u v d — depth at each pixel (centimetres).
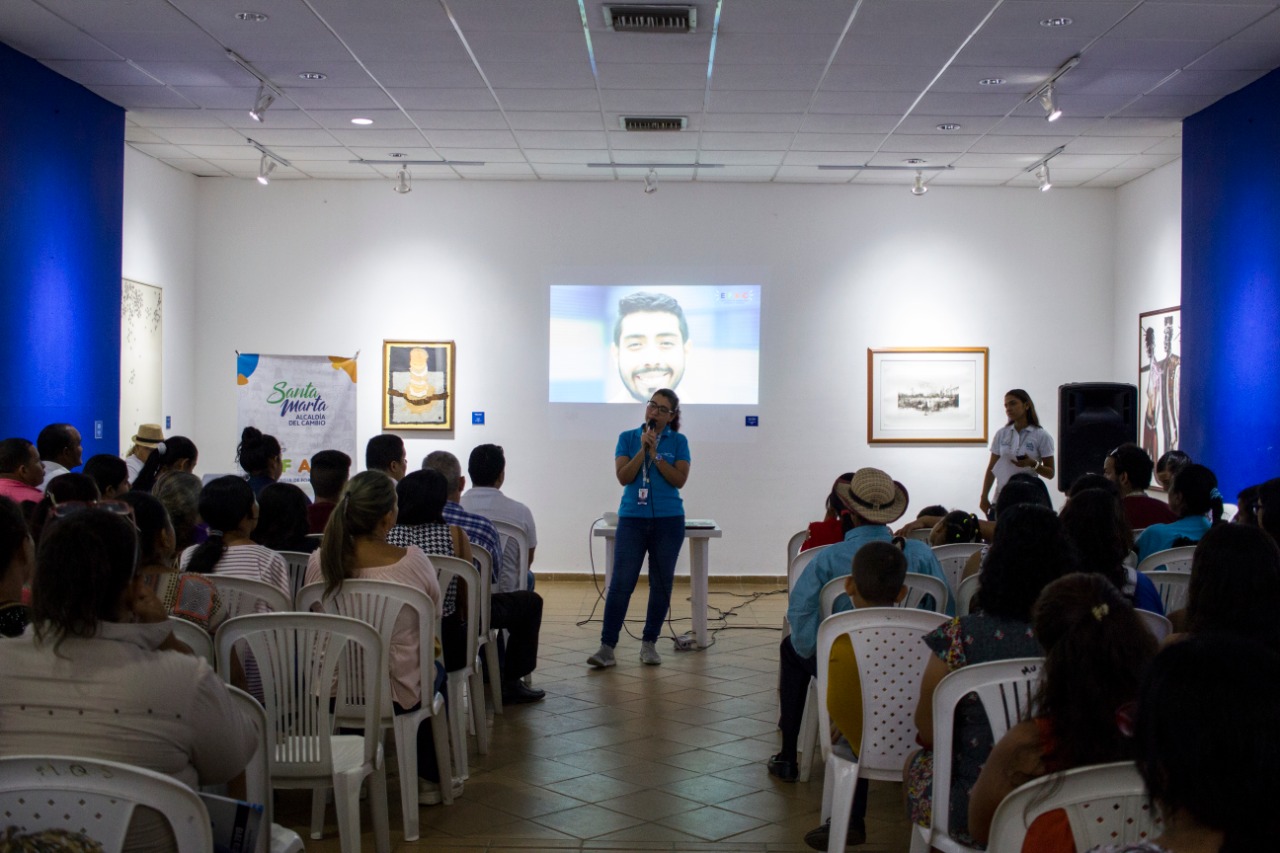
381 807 327
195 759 202
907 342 955
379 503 353
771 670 625
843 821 307
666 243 952
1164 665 117
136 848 174
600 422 955
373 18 551
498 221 955
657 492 632
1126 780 174
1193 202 719
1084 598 192
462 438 958
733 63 620
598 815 388
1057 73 632
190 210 944
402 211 955
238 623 295
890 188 952
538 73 644
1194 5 518
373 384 957
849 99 694
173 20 556
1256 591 243
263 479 557
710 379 954
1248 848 110
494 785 420
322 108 727
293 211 955
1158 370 871
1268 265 623
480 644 467
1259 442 624
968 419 955
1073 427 812
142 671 192
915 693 303
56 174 649
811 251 952
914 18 542
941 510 566
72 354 668
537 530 958
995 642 249
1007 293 955
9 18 553
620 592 630
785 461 955
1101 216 955
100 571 193
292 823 380
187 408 945
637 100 701
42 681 191
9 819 172
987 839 209
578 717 521
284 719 299
